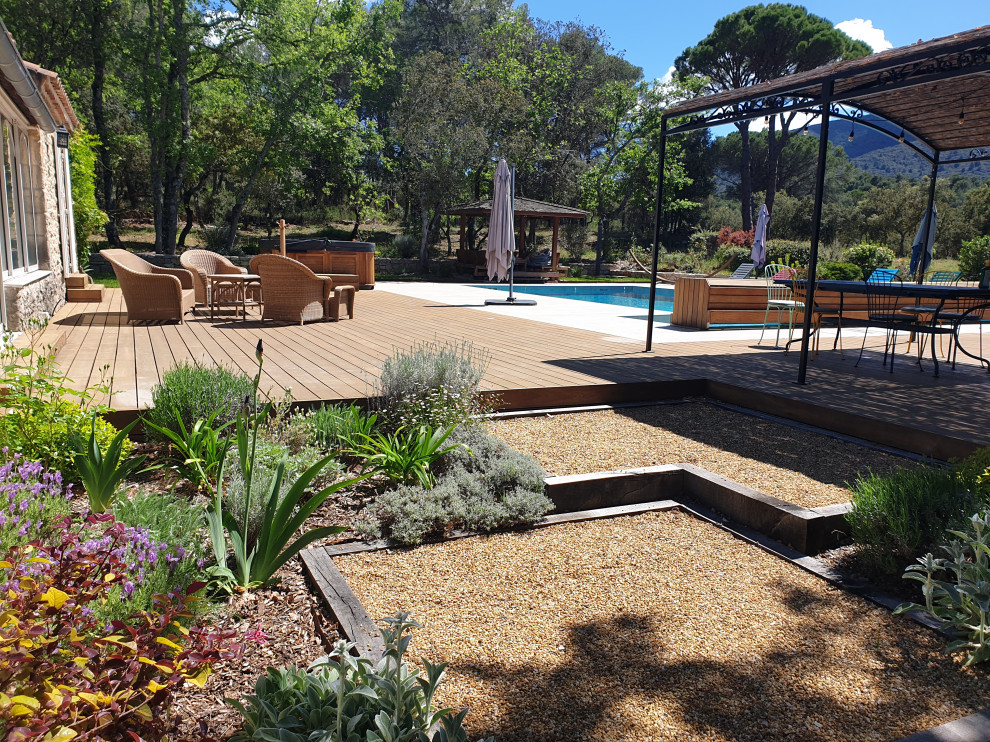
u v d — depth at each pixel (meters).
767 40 31.11
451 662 2.26
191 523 2.68
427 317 10.44
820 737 1.93
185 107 20.75
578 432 4.84
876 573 2.98
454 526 3.35
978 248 17.14
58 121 9.95
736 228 37.47
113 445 2.90
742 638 2.46
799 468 4.19
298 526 2.60
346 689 1.62
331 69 23.19
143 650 1.47
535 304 13.16
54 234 9.70
